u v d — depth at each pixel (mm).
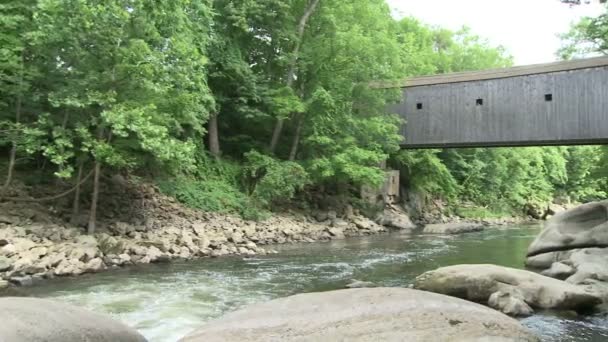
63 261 9492
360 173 19297
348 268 10844
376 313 4492
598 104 18750
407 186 27500
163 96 12406
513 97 20625
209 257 12172
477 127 21391
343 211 21578
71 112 11672
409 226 22625
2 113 11602
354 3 21234
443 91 22344
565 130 19391
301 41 20984
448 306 4742
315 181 20641
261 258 12258
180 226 14297
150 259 11047
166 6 12109
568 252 10672
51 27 10391
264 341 4027
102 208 13594
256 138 22469
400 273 10234
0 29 10836
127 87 11523
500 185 35156
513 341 3941
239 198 18000
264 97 20016
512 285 7227
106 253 10695
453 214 29703
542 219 36125
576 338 5684
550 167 41438
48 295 7664
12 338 3381
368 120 20828
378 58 20953
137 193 15430
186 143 12273
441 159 31172
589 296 6805
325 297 5039
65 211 12719
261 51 21672
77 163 13039
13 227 10578
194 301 7578
